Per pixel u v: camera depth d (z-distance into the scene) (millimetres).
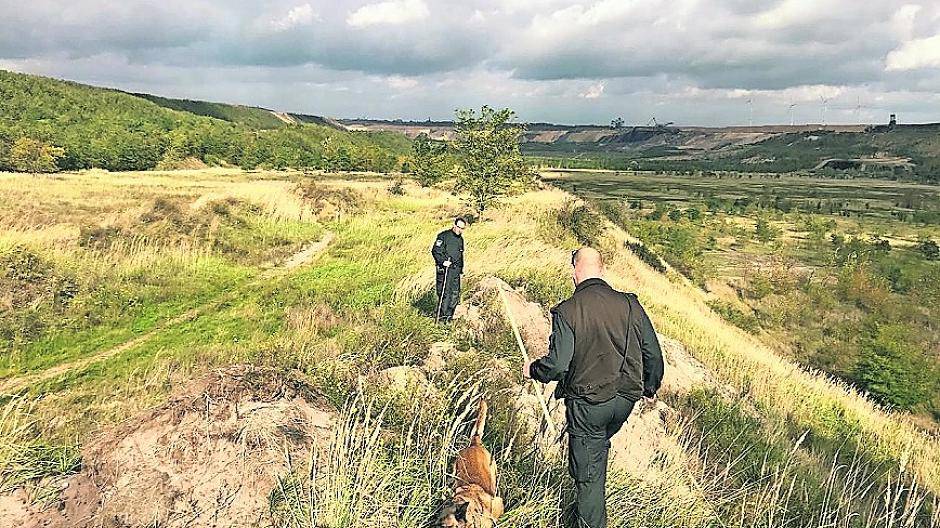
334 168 83250
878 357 25578
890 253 60312
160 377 7148
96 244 13523
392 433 4469
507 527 3627
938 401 24062
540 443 4465
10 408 5281
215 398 4246
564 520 3781
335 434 4039
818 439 9352
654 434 6207
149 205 21047
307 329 8914
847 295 40375
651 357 3656
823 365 28969
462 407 4957
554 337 3516
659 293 24906
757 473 5645
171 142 80250
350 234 19812
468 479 3771
